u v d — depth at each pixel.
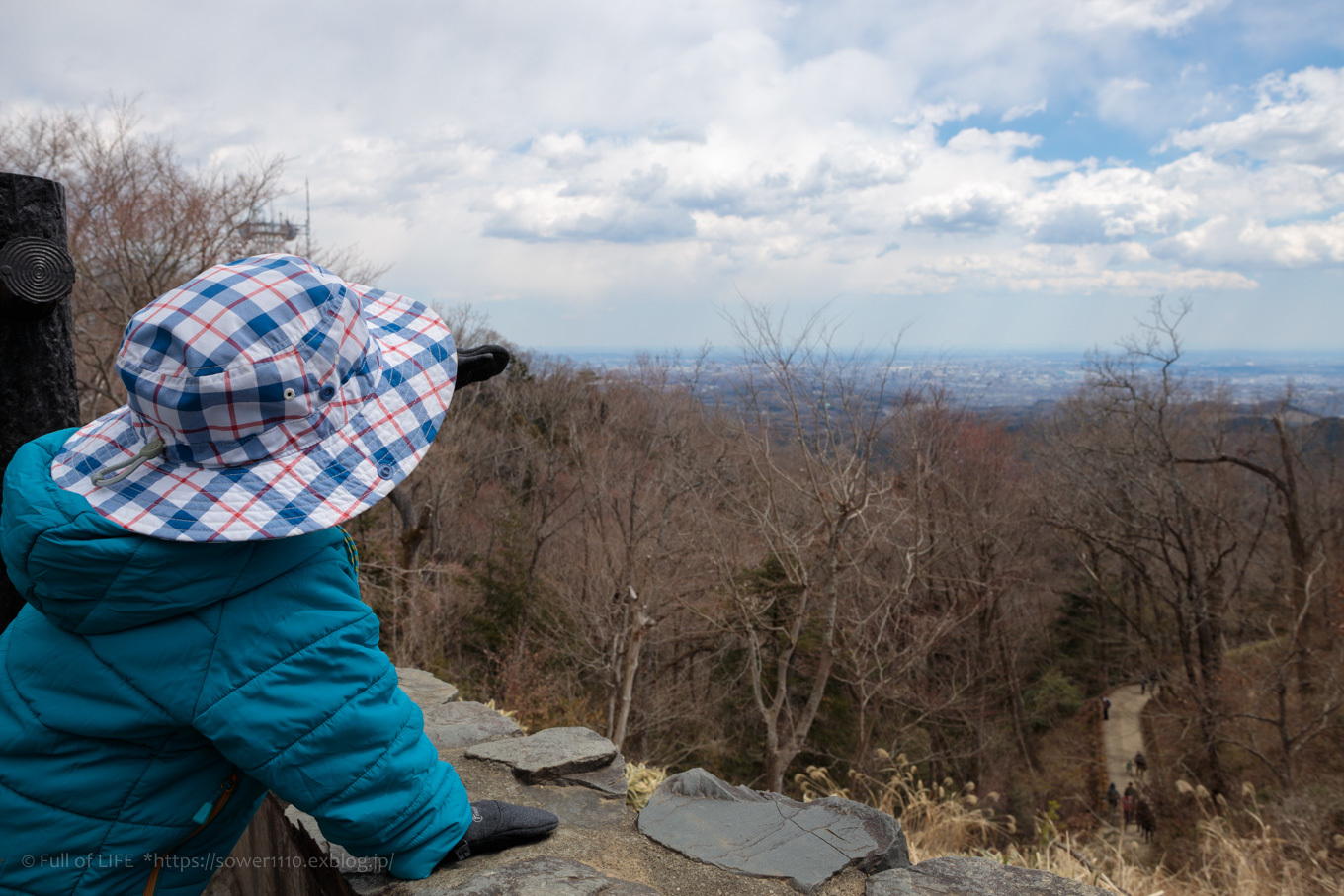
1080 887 1.90
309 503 1.09
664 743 15.72
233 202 11.88
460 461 18.36
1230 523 19.47
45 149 10.51
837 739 15.21
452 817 1.48
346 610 1.23
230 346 1.05
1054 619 25.55
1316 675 15.87
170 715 1.12
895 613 13.34
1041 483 21.19
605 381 20.14
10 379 1.97
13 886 1.14
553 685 14.06
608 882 1.72
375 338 1.35
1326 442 21.16
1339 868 5.20
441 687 3.42
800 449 10.70
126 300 11.32
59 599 1.05
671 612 13.73
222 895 2.71
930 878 1.95
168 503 1.04
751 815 2.24
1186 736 17.66
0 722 1.15
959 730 17.48
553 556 19.67
